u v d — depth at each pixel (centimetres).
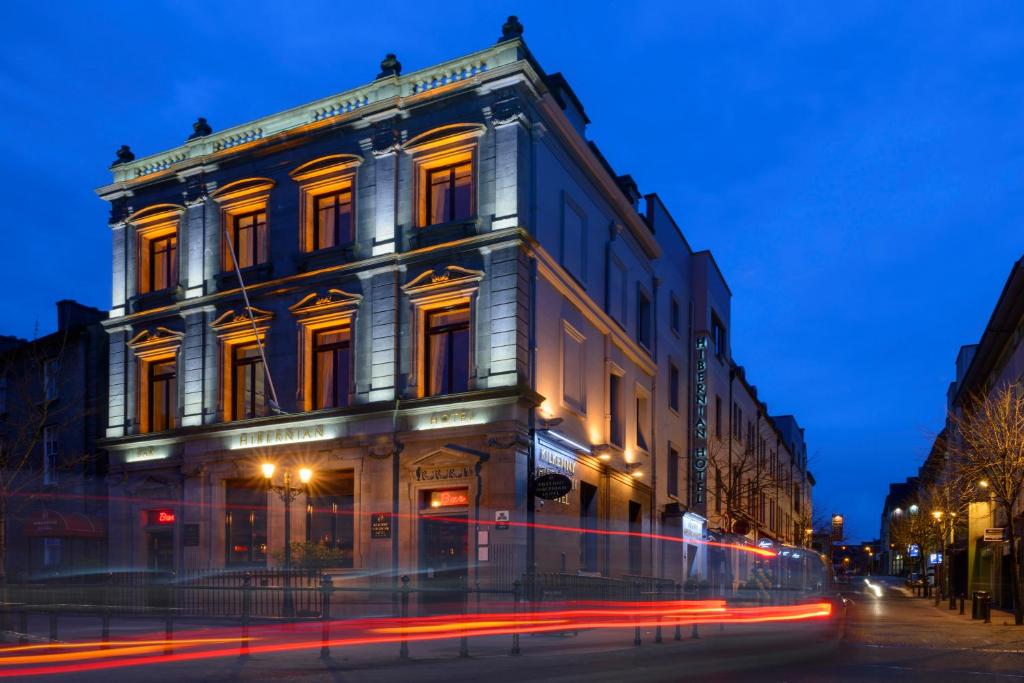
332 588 1326
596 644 1623
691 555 3659
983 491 3142
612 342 2959
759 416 5844
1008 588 3666
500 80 2372
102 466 3086
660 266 3631
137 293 2977
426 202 2488
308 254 2589
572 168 2706
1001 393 3077
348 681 1061
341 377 2545
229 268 2784
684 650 1515
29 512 3228
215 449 2645
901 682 1122
